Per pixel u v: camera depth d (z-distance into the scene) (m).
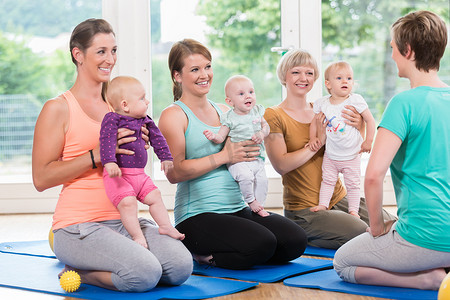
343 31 4.39
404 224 2.06
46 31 4.44
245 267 2.48
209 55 2.68
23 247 3.09
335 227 2.89
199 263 2.63
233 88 2.66
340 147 3.00
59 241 2.26
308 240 3.02
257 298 2.11
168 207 4.40
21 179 4.46
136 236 2.23
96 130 2.30
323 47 4.39
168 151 2.40
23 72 4.44
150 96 4.38
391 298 2.04
